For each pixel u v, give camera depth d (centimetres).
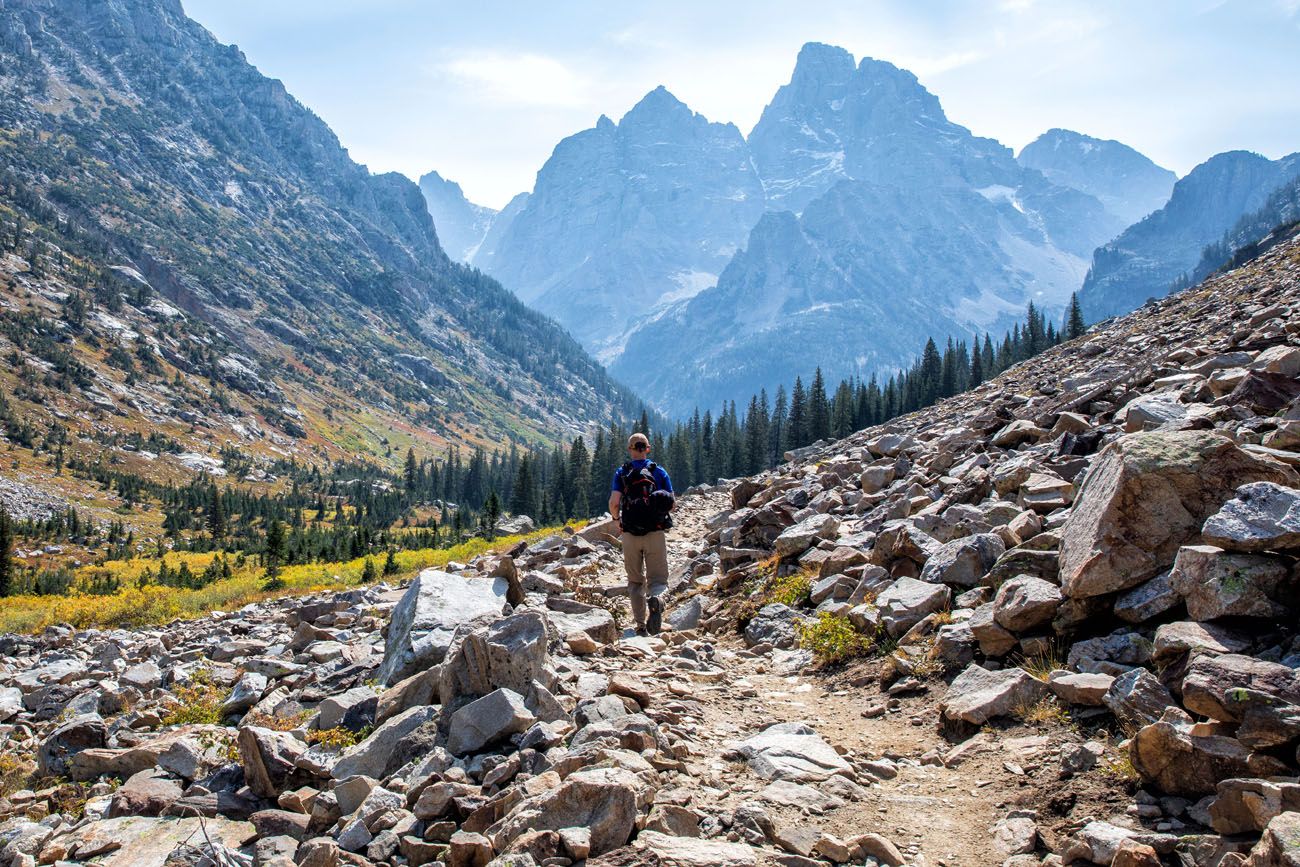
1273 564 562
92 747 927
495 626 788
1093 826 461
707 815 531
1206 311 3466
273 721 880
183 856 568
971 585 907
